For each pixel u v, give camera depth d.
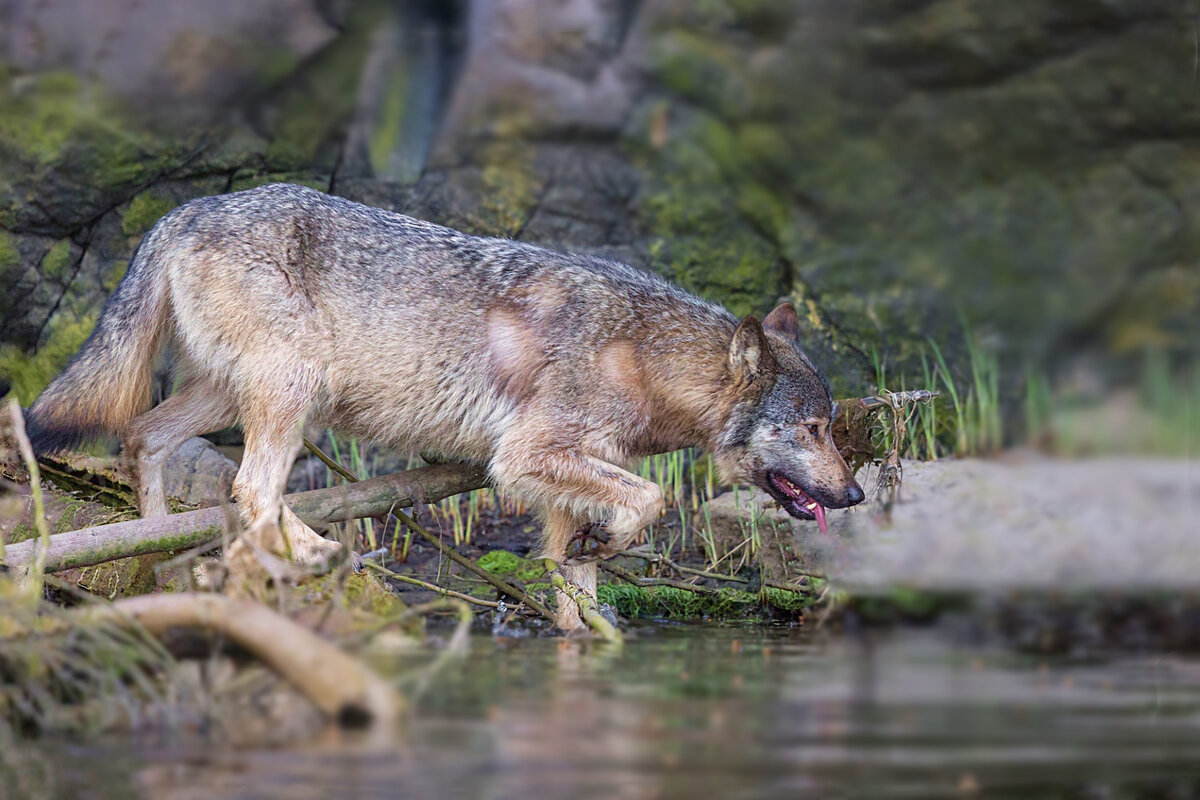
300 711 6.33
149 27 14.45
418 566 12.35
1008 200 16.34
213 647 6.79
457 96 16.05
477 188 15.53
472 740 6.00
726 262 15.77
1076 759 5.90
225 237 10.24
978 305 16.02
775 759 5.76
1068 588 9.68
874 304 15.76
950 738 6.20
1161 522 10.88
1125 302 16.14
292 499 10.32
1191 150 16.17
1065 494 12.03
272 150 14.84
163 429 10.99
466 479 11.08
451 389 10.66
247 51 15.02
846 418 11.84
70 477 11.84
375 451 14.32
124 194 13.90
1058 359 15.95
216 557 10.10
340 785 5.40
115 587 10.41
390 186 15.28
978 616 9.71
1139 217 16.19
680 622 10.80
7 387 13.54
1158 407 15.35
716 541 12.71
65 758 5.88
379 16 15.92
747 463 11.01
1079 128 16.36
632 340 10.68
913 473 12.80
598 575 12.30
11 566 9.10
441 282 10.68
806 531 11.38
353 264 10.58
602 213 15.79
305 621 8.05
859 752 5.91
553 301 10.69
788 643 9.20
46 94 13.84
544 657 8.24
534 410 10.46
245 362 10.22
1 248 13.32
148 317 10.48
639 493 10.27
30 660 6.82
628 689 7.11
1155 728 6.46
